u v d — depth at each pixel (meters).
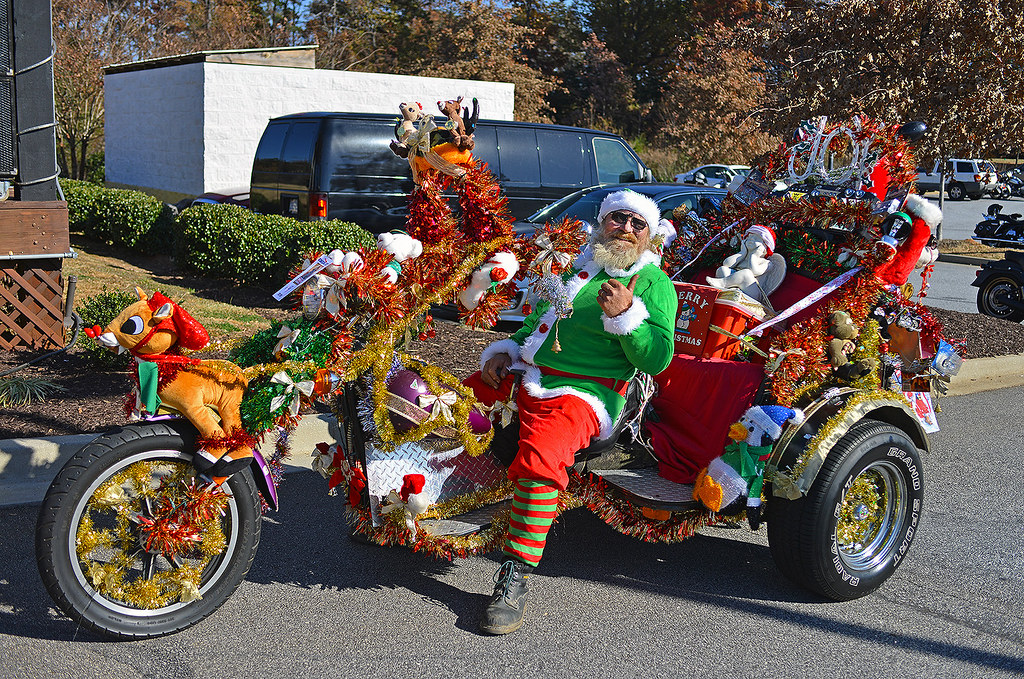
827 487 3.84
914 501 4.20
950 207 33.81
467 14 37.25
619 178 13.27
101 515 4.09
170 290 10.39
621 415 4.00
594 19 51.38
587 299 3.83
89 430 5.35
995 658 3.62
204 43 31.97
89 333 3.25
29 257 7.11
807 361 3.99
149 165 19.59
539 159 12.55
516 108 36.66
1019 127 14.84
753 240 4.59
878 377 4.46
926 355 4.71
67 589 3.29
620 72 44.03
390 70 37.94
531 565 3.70
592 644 3.61
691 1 50.59
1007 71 14.70
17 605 3.69
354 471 3.79
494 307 3.81
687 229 5.05
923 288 4.87
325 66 35.78
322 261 3.47
